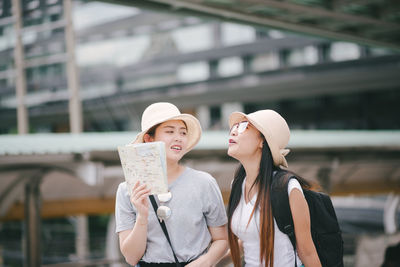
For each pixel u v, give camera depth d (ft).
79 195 29.68
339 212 104.53
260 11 28.48
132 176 7.31
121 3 24.89
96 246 43.47
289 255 7.79
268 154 7.84
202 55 123.75
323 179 33.68
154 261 7.82
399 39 36.14
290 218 7.52
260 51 117.91
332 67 101.14
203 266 7.73
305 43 111.65
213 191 8.14
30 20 48.85
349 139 37.32
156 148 6.89
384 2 28.58
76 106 48.21
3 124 120.78
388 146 35.01
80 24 130.72
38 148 24.64
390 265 18.70
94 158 24.08
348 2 27.99
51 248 43.16
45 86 111.45
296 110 117.29
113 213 31.91
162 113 7.97
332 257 7.77
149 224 7.81
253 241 8.05
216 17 28.19
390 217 46.21
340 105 112.16
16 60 48.32
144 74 127.95
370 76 98.68
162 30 126.31
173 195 7.88
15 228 62.13
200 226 8.01
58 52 49.08
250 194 8.15
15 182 24.39
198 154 26.89
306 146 31.14
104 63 133.39
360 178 39.14
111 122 124.47
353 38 34.45
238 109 122.11
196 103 116.67
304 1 27.86
